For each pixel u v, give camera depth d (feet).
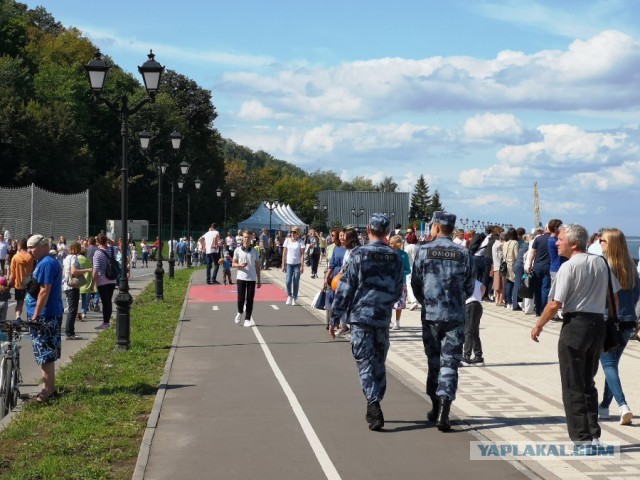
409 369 41.91
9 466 23.76
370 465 23.59
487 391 35.40
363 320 28.22
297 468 23.31
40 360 33.19
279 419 29.78
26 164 231.30
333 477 22.40
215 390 35.65
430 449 25.36
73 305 55.21
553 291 25.53
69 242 159.84
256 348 49.65
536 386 36.63
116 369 41.16
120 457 24.57
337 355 46.62
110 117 294.05
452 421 29.27
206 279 119.14
